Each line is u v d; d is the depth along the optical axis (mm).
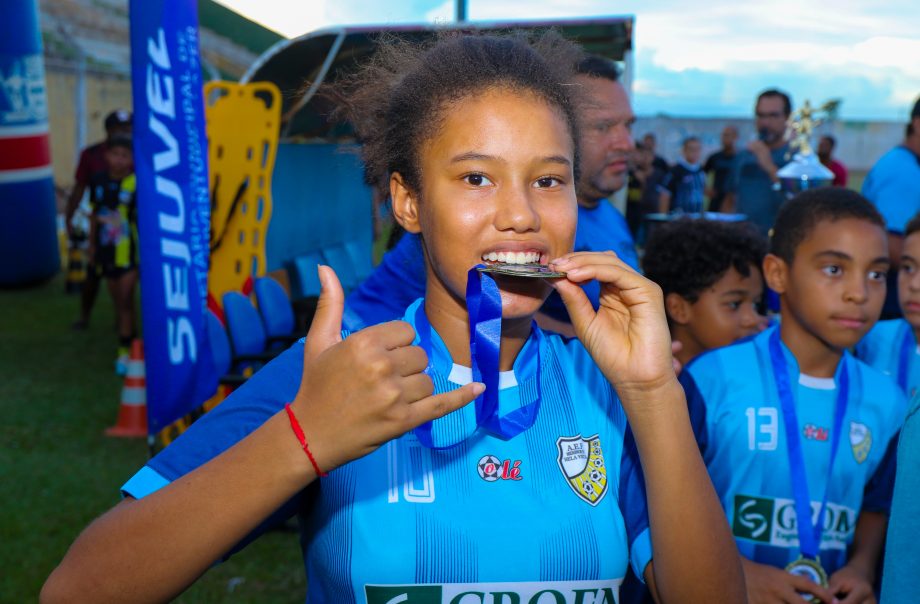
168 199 4395
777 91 7625
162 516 1021
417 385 984
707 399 2217
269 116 5770
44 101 11734
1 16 11008
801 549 2119
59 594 1063
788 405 2199
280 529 4465
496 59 1243
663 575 1246
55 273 12297
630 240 3025
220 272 5805
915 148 4824
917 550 1306
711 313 2977
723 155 11781
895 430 2236
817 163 5332
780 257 2281
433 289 1330
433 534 1221
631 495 1330
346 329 1438
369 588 1218
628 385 1226
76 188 10344
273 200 7656
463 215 1199
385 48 1465
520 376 1343
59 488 4789
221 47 8445
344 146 1575
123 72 16062
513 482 1269
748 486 2182
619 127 2803
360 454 994
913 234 2672
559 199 1235
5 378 7234
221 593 3744
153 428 4445
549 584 1237
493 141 1188
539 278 1199
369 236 9914
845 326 2164
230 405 1245
